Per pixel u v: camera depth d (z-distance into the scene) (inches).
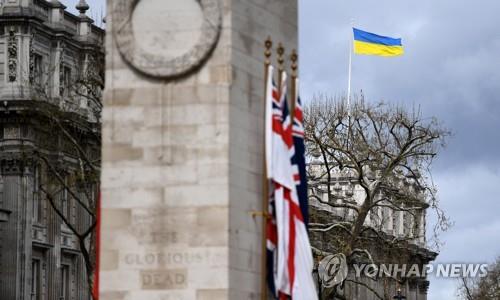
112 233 2412.6
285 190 2452.0
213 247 2373.3
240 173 2412.6
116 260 2405.3
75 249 6254.9
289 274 2444.6
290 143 2471.7
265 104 2475.4
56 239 6102.4
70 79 6102.4
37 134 5777.6
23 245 5861.2
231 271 2373.3
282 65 2491.4
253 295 2431.1
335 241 5221.5
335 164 5241.1
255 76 2469.2
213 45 2405.3
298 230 2466.8
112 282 2404.0
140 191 2410.2
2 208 5861.2
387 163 5403.5
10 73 5871.1
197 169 2394.2
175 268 2383.1
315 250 4980.3
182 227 2388.0
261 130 2476.6
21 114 5767.7
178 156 2404.0
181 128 2406.5
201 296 2368.4
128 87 2431.1
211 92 2400.3
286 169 2454.5
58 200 6077.8
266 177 2438.5
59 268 6127.0
